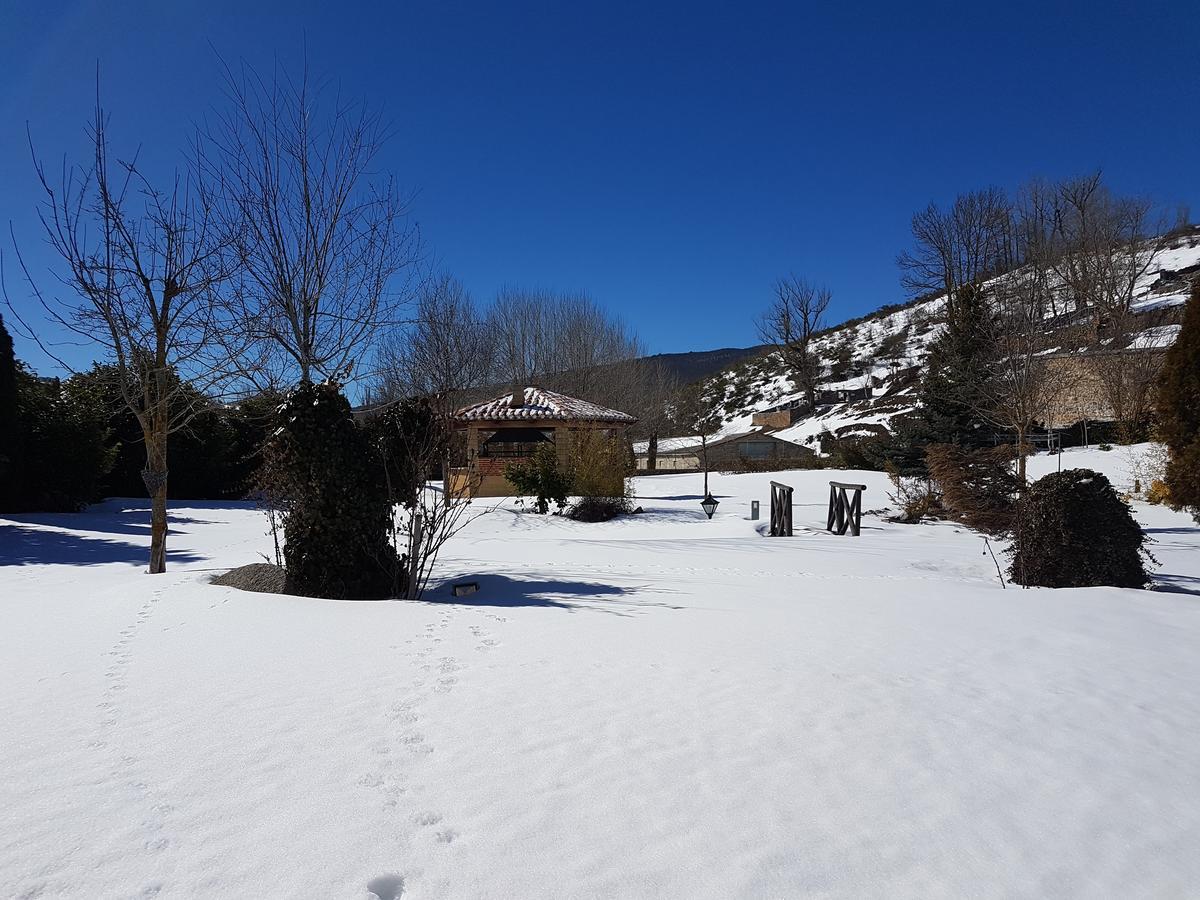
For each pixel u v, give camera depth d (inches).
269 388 425.7
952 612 256.5
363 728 136.9
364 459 291.0
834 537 612.1
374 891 86.7
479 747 129.2
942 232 1932.8
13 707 147.9
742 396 2635.3
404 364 577.3
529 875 90.7
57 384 754.8
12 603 272.2
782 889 89.6
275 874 89.4
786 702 156.0
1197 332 549.0
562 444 933.2
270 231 408.2
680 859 95.3
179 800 107.8
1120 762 129.8
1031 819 109.0
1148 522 638.5
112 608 245.6
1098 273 1531.7
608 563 419.8
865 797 114.2
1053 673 181.9
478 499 914.1
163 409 348.8
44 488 694.5
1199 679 178.4
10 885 86.0
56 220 320.2
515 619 233.8
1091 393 1167.6
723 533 669.9
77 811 104.2
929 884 91.7
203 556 445.7
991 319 964.0
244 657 184.4
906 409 1700.3
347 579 286.4
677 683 167.6
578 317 1836.9
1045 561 327.0
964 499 558.3
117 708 147.0
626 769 121.6
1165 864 98.1
